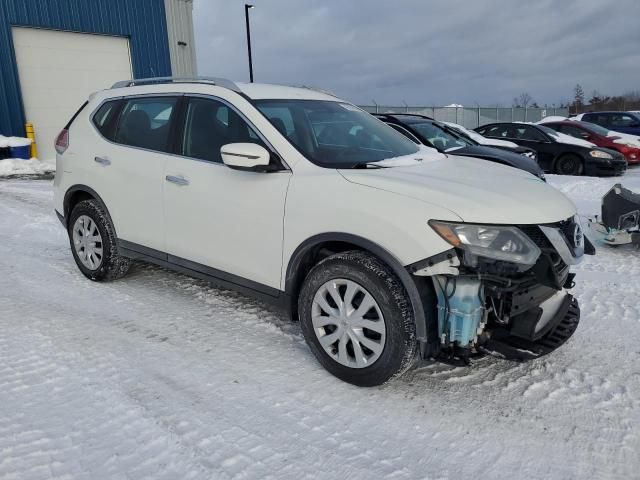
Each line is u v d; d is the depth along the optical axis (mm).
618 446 2545
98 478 2266
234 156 3131
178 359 3330
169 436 2557
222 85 3803
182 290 4562
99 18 15266
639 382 3121
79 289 4551
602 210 6223
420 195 2783
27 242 6078
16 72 13594
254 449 2480
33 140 13617
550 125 15664
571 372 3238
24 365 3211
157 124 4113
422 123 9086
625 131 17766
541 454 2486
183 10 17672
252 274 3453
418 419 2746
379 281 2791
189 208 3742
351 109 4281
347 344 3023
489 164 3812
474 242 2611
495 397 2965
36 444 2477
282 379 3111
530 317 2816
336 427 2666
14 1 13359
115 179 4297
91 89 15438
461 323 2709
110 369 3186
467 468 2389
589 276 5125
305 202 3092
